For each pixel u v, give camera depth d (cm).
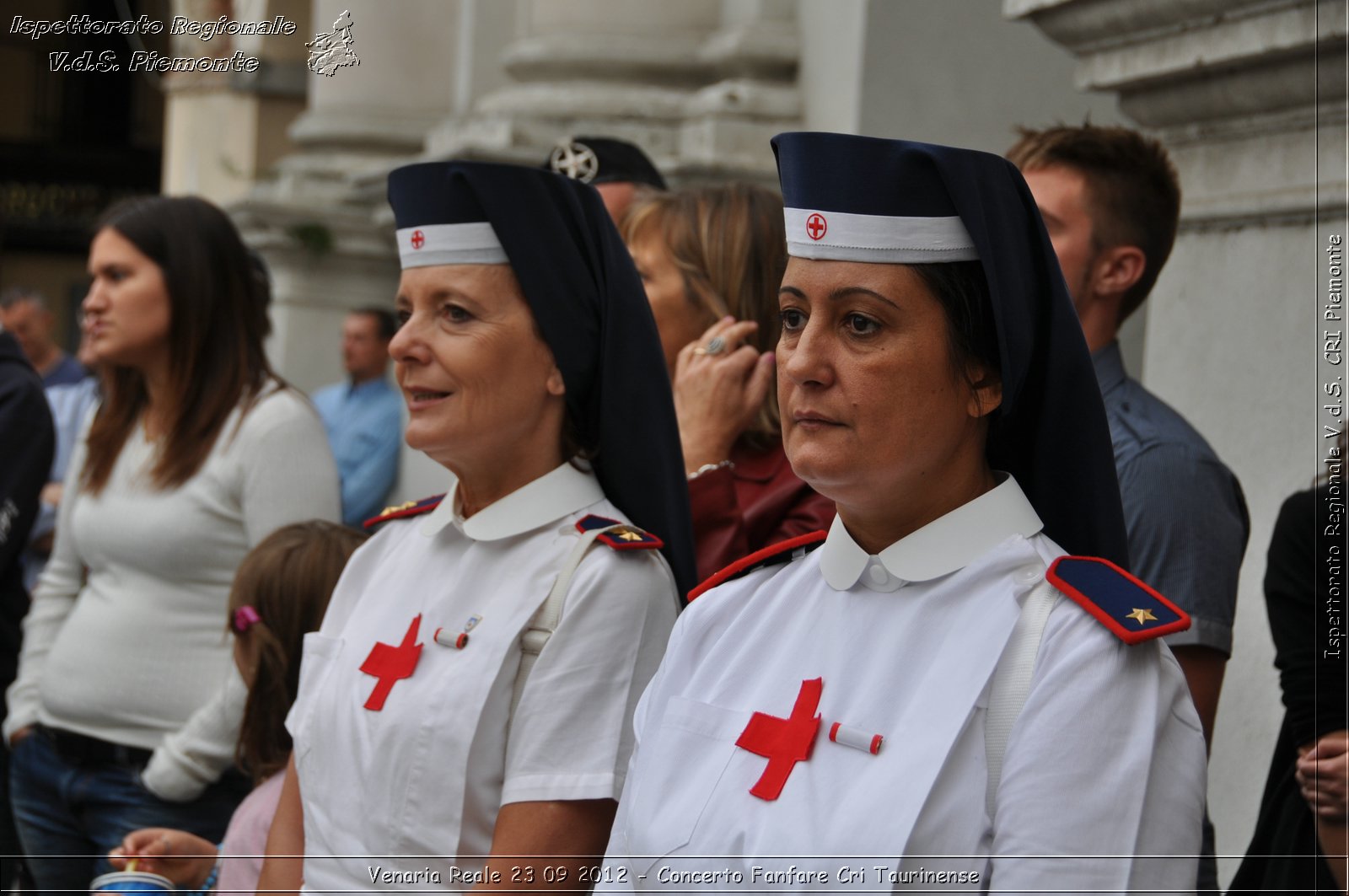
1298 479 288
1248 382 300
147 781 310
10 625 390
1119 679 146
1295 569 237
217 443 322
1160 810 144
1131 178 258
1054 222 258
